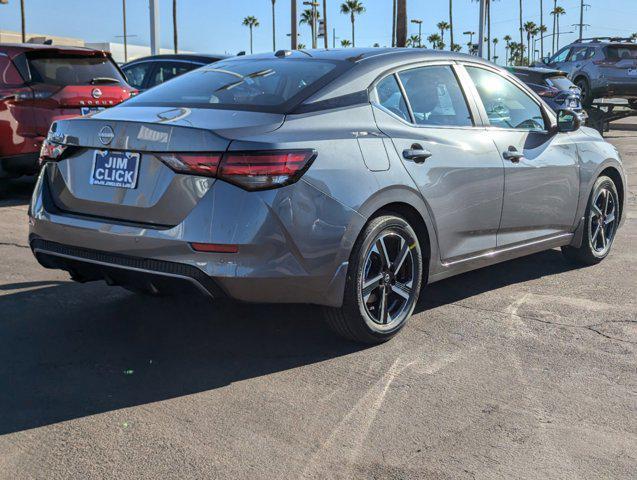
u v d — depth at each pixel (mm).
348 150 3479
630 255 5961
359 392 3213
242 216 3127
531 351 3740
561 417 3002
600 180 5398
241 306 4395
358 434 2828
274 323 4113
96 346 3711
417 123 3984
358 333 3676
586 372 3477
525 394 3219
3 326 3957
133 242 3266
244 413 2992
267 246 3174
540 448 2742
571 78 19594
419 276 3928
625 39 19422
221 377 3361
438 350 3734
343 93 3689
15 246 5824
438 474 2549
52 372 3377
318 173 3314
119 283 3529
